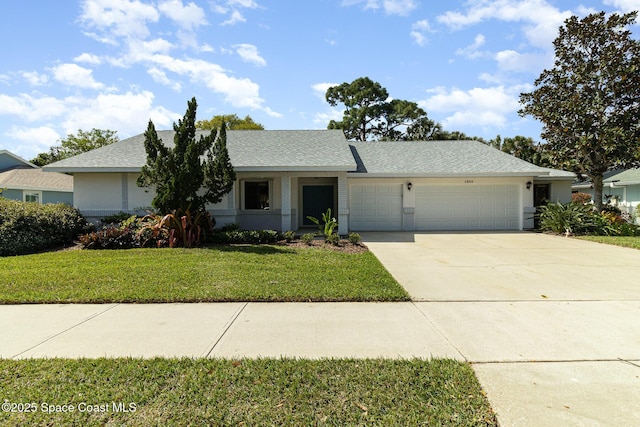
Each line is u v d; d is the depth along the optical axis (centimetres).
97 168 1303
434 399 289
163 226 1073
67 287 603
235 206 1406
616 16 1431
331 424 258
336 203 1705
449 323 458
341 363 346
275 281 643
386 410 275
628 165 1525
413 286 643
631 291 609
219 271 717
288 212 1345
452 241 1252
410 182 1594
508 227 1625
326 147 1555
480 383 312
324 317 477
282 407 278
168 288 596
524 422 261
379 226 1614
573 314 491
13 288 595
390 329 438
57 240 1124
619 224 1454
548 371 333
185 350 376
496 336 416
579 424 257
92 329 434
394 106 3522
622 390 301
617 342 398
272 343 395
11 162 2306
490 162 1670
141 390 299
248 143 1611
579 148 1522
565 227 1406
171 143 1612
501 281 681
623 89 1461
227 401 285
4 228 960
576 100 1481
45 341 399
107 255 911
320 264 800
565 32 1534
